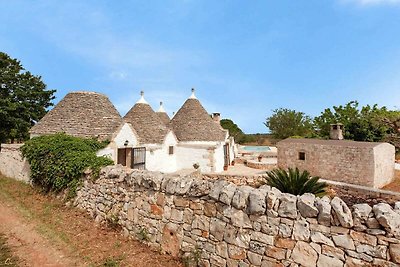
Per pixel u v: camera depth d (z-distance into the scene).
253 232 4.71
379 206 3.79
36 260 5.79
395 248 3.53
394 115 28.00
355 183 17.55
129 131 15.98
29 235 7.07
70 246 6.48
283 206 4.44
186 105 23.95
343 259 3.87
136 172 7.19
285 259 4.33
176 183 6.02
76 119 14.84
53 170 10.51
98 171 8.53
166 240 6.03
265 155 29.70
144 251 6.18
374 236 3.69
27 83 27.27
